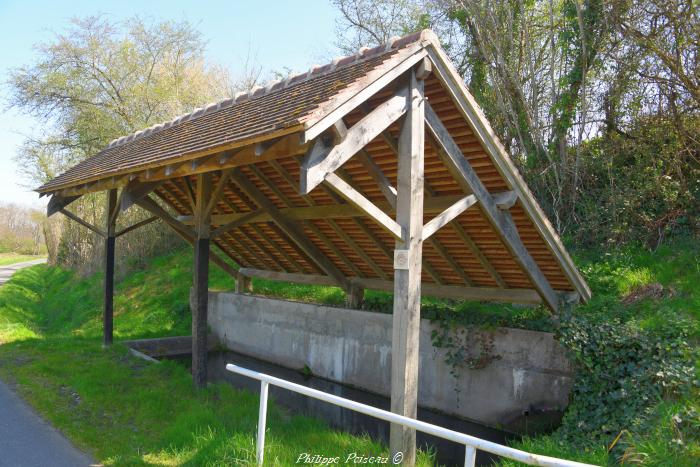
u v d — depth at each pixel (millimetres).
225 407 6711
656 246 8930
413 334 4809
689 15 9125
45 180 25016
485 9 12367
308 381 10516
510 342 7523
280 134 4301
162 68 24000
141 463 5059
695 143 9133
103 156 10703
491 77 11734
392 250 8508
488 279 7828
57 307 18391
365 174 6789
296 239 9516
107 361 9453
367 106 5234
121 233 11070
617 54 10430
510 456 3039
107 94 23719
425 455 5223
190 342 12664
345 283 10328
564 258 6645
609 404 5820
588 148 11055
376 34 18156
